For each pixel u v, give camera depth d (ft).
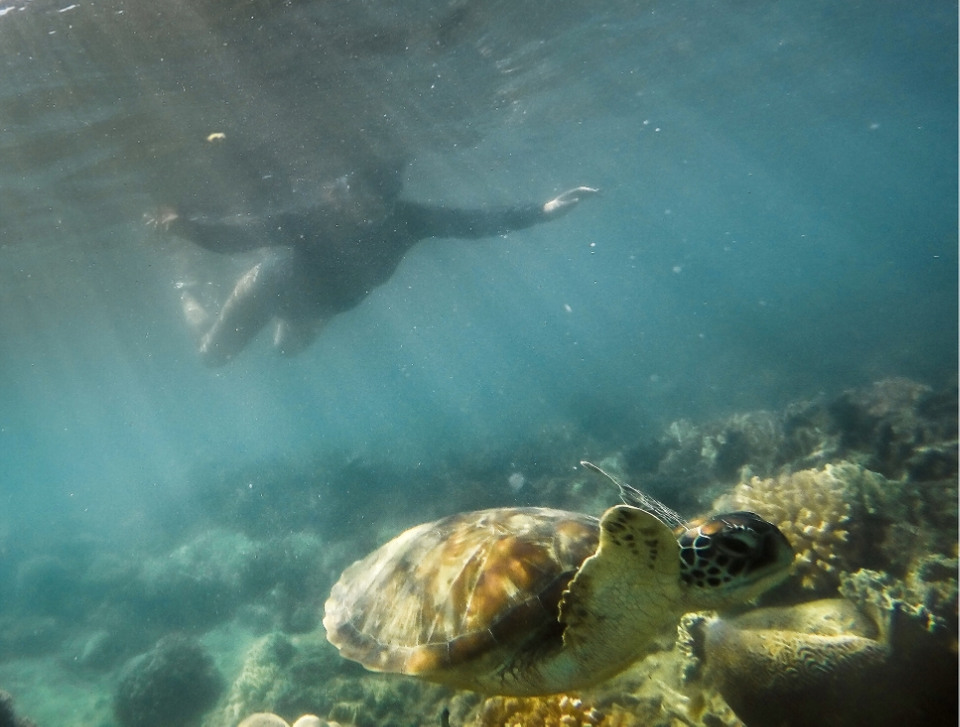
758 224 347.56
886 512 16.02
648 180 126.41
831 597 14.89
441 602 11.56
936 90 120.67
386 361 325.01
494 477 53.47
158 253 63.36
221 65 32.99
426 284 135.74
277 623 38.32
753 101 90.22
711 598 9.53
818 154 164.45
